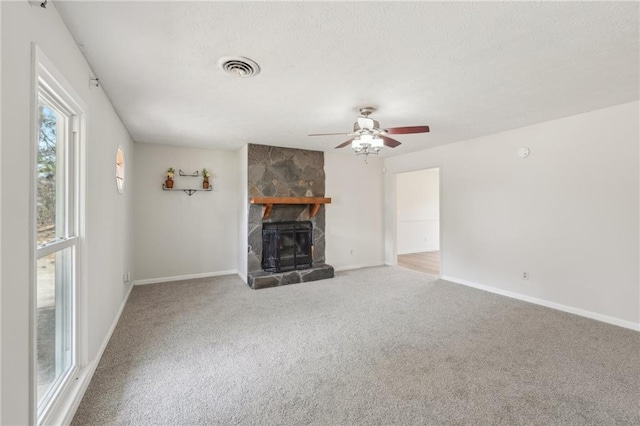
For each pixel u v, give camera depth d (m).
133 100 2.77
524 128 3.83
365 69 2.19
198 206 5.05
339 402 1.88
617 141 3.06
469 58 2.04
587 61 2.09
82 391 1.89
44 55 1.36
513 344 2.65
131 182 4.32
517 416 1.75
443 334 2.86
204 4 1.47
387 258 6.21
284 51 1.94
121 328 3.01
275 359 2.41
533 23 1.64
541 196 3.68
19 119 1.17
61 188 1.87
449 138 4.43
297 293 4.19
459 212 4.69
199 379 2.13
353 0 1.44
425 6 1.49
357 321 3.19
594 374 2.18
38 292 1.57
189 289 4.36
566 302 3.47
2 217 1.06
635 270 2.97
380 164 6.21
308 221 5.29
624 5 1.49
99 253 2.40
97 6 1.49
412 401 1.89
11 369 1.13
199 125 3.64
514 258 3.98
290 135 4.16
